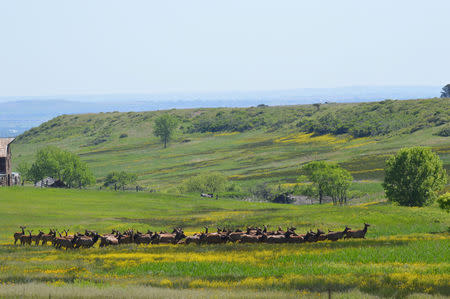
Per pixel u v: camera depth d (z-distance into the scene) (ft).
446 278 96.27
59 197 327.06
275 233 167.32
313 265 114.73
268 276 104.94
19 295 82.94
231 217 255.29
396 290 87.25
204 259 125.90
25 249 155.94
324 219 229.86
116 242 164.25
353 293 85.10
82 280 101.40
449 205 206.80
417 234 180.45
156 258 129.08
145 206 314.35
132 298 81.20
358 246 142.51
